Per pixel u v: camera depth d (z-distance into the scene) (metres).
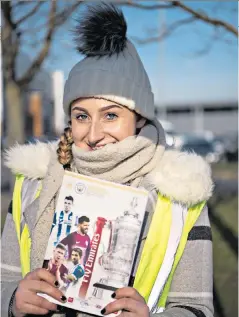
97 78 1.80
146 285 1.78
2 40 4.42
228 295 5.07
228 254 6.57
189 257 1.82
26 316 1.71
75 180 1.73
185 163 1.85
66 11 4.28
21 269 1.93
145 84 1.88
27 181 2.02
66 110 1.92
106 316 1.63
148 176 1.86
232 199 11.38
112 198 1.71
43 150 2.03
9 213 2.03
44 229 1.82
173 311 1.75
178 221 1.83
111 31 1.85
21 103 4.98
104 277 1.66
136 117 1.89
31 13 4.34
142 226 1.81
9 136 4.77
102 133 1.82
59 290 1.65
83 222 1.70
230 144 25.03
